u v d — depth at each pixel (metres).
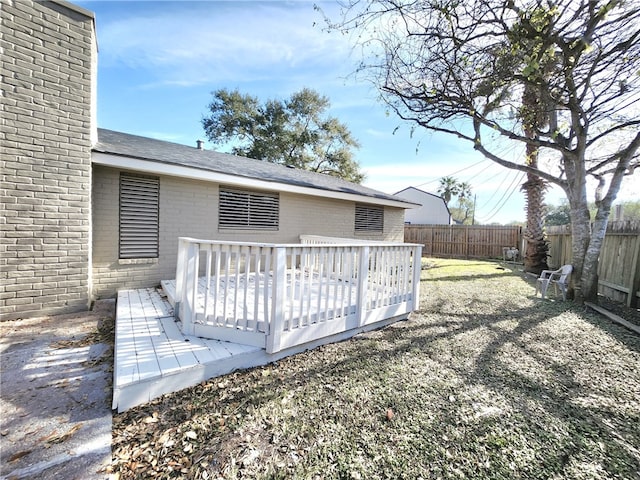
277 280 3.00
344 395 2.57
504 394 2.64
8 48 3.71
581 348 3.66
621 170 5.35
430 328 4.36
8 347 3.18
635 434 2.14
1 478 1.62
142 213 5.57
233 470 1.75
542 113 4.90
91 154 4.53
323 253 3.49
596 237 5.60
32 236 3.98
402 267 4.70
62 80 4.11
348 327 3.85
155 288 5.58
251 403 2.42
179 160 5.74
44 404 2.27
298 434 2.07
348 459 1.86
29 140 3.90
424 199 27.75
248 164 8.56
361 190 11.02
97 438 1.95
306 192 7.69
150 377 2.38
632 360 3.34
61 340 3.38
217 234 6.64
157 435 2.01
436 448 1.97
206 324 3.25
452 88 4.50
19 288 3.93
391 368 3.08
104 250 5.17
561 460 1.88
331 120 22.39
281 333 3.10
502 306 5.59
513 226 14.73
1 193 3.76
